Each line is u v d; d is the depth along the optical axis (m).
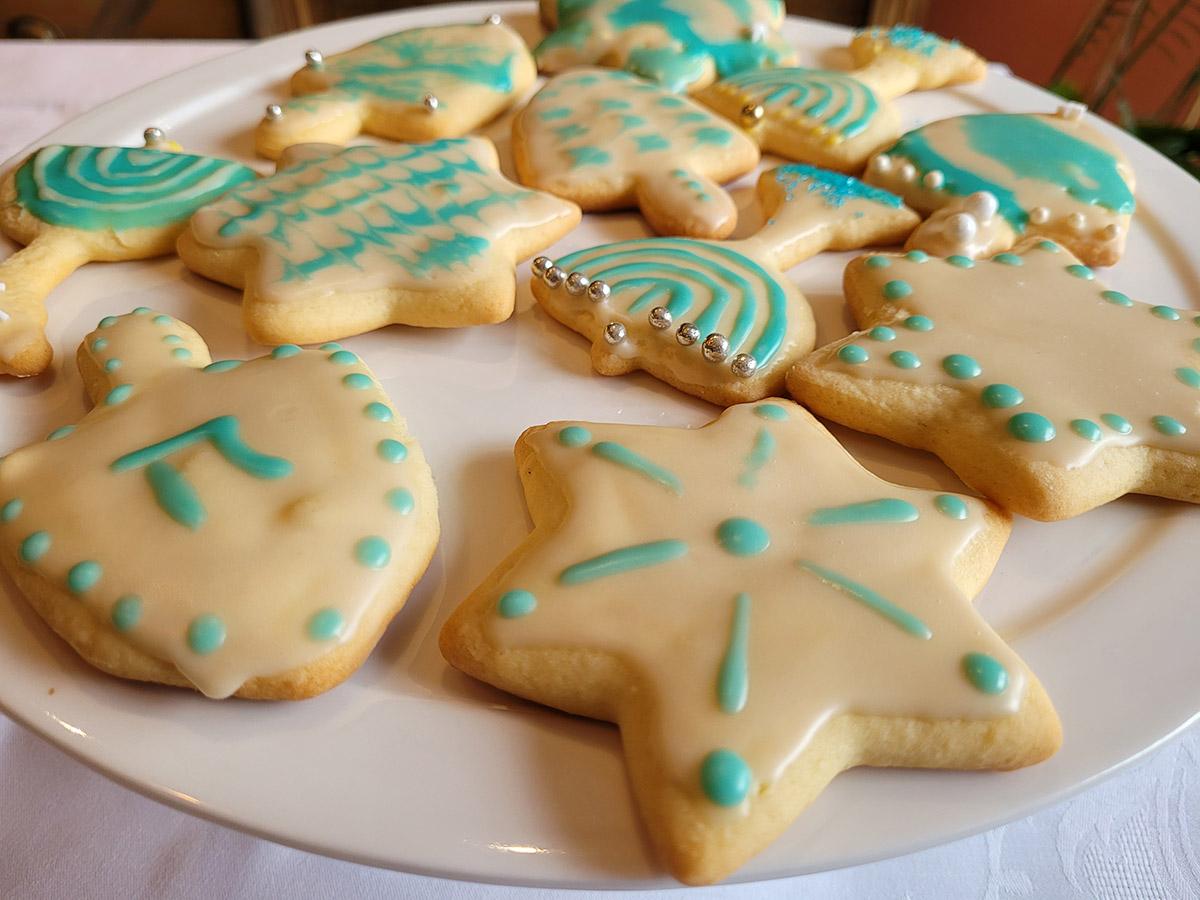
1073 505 0.14
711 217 0.19
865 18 0.44
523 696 0.12
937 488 0.15
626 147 0.21
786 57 0.25
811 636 0.11
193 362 0.15
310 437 0.14
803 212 0.20
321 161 0.19
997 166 0.20
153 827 0.14
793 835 0.11
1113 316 0.16
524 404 0.16
